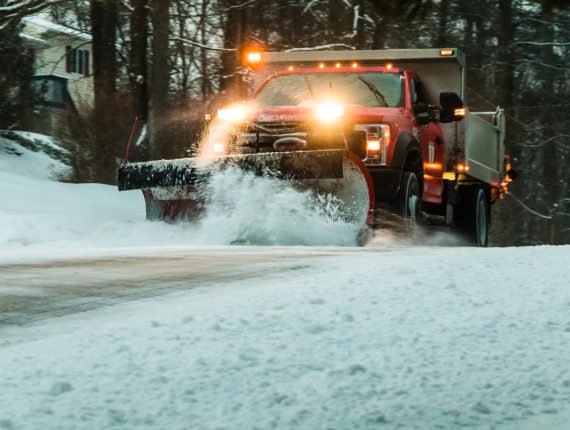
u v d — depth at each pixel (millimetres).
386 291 6934
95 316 6227
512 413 4230
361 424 4027
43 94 30359
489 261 8578
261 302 6516
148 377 4602
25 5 21344
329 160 12172
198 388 4457
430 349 5297
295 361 4980
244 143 13086
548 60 33500
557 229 36875
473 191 17016
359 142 12781
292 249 10812
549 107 34156
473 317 6098
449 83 15523
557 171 36406
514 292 6973
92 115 23094
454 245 17125
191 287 7430
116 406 4160
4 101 27219
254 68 15789
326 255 9844
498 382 4672
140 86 23984
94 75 27109
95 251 10664
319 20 27078
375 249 10742
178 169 13039
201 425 3965
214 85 28172
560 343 5457
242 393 4418
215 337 5441
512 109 33281
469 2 32000
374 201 12414
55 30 33062
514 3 32562
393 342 5441
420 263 8430
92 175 22844
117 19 27328
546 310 6328
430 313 6199
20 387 4387
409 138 13125
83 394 4301
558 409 4293
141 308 6512
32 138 27969
